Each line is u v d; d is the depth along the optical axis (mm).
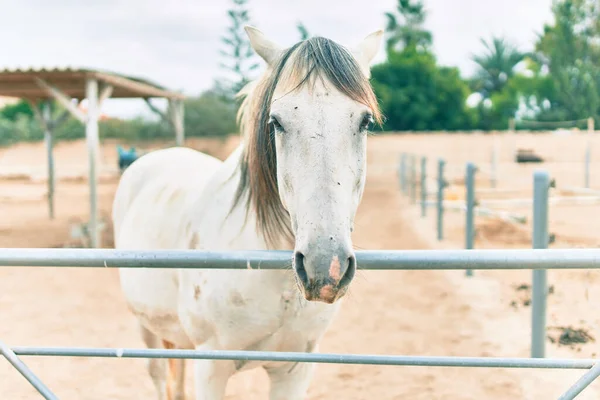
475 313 4395
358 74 1509
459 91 33094
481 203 9461
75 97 9906
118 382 3354
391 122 32469
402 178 13969
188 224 2057
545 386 3111
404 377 3330
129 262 1311
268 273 1685
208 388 1828
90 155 7410
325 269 1266
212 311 1811
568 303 4473
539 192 3045
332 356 1421
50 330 4250
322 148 1393
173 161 2785
